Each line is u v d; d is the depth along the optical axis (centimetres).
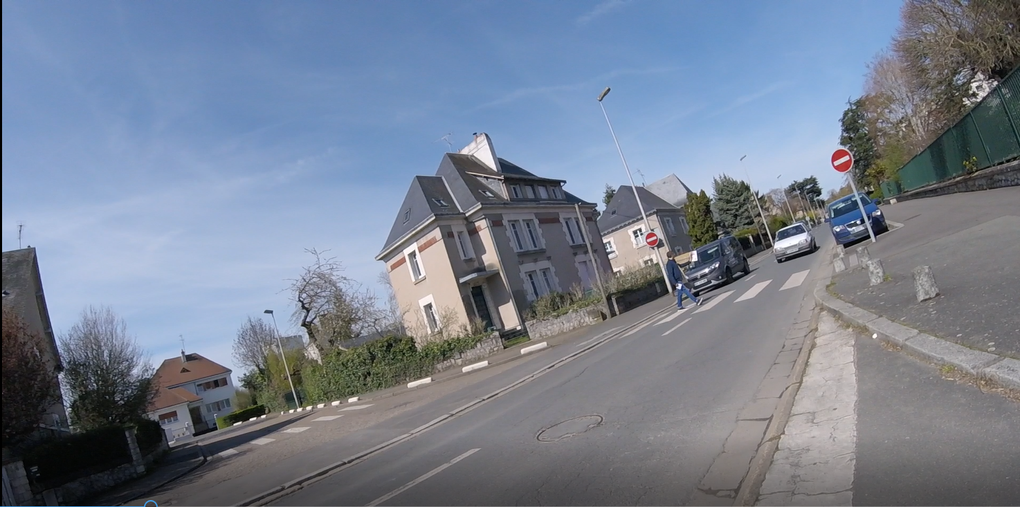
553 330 2358
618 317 2262
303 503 729
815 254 2450
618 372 998
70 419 2223
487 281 2984
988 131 2042
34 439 1495
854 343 723
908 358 590
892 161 4766
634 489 473
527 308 2983
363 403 2073
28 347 1438
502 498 535
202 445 2430
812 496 385
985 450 372
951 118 3406
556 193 3831
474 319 2602
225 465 1340
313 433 1543
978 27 2773
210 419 6931
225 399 7188
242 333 5528
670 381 820
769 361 782
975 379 474
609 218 5612
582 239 3759
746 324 1134
